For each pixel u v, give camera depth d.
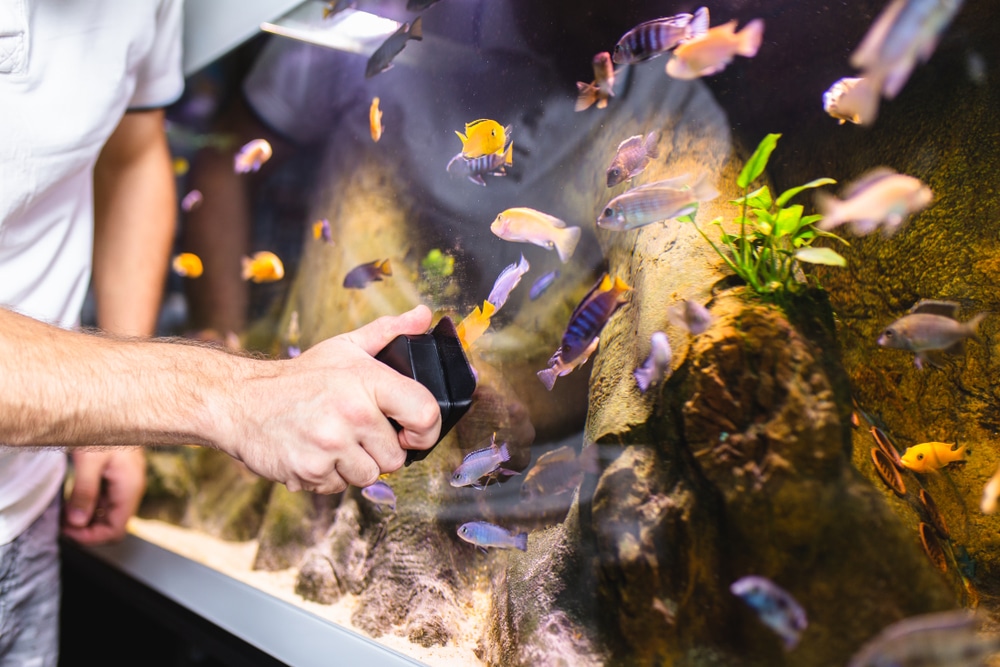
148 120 1.85
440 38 1.25
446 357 0.94
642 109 0.97
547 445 1.00
